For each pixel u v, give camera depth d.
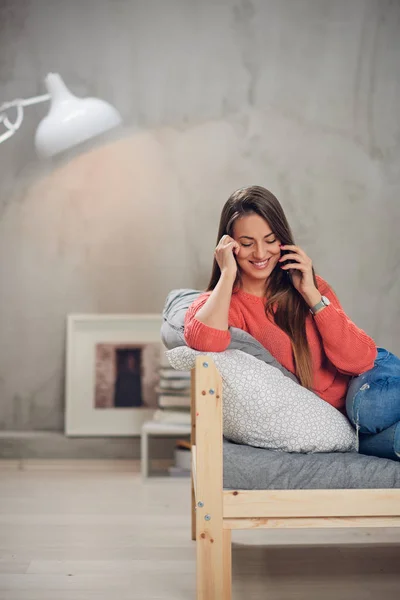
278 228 2.20
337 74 4.24
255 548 2.57
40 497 3.32
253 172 4.25
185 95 4.24
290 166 4.25
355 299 4.25
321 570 2.33
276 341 2.30
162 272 4.25
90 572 2.29
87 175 4.23
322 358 2.32
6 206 4.22
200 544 1.89
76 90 4.24
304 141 4.25
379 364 2.24
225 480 1.92
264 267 2.22
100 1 4.23
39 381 4.24
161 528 2.80
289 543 2.63
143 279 4.24
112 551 2.51
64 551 2.50
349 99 4.25
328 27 4.24
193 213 4.24
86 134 4.21
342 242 4.25
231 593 2.10
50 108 4.23
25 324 4.23
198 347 2.12
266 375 2.09
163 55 4.23
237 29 4.24
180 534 2.72
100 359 4.20
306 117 4.25
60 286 4.23
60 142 4.21
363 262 4.26
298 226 4.25
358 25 4.24
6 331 4.23
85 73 4.23
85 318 4.21
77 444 4.17
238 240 2.20
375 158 4.26
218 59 4.24
